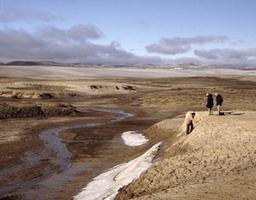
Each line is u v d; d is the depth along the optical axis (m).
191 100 81.75
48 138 41.28
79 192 23.64
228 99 84.12
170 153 28.70
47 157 32.69
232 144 24.66
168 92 106.50
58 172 28.25
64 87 113.00
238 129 27.59
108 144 38.47
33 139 40.19
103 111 70.88
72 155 33.50
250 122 29.84
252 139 25.03
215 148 24.44
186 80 181.50
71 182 25.81
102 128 49.06
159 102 82.19
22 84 115.81
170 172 21.41
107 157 32.84
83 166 29.89
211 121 30.81
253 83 168.00
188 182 19.11
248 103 77.31
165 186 19.83
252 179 17.64
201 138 27.70
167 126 42.31
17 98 89.44
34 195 23.45
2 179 26.50
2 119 54.88
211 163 21.77
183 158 23.28
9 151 34.16
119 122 55.34
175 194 16.11
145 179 21.55
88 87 111.31
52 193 23.72
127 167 27.31
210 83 163.88
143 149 34.16
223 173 19.69
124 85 119.94
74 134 44.12
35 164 30.34
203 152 24.11
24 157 32.41
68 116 61.31
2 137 40.66
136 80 175.00
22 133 43.53
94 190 23.69
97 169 28.95
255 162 20.95
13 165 29.89
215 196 15.38
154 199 15.62
